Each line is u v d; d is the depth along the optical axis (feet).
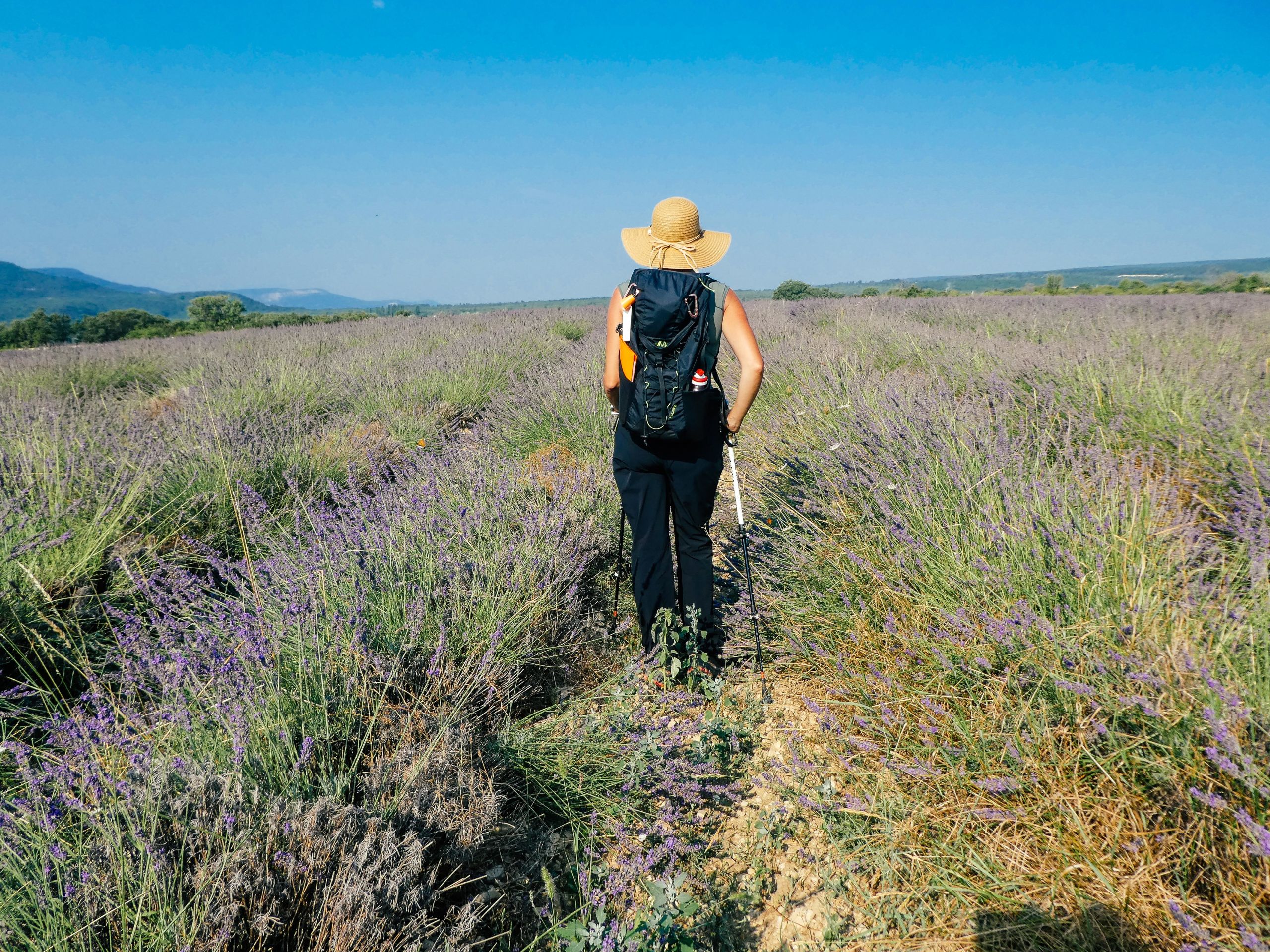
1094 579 6.94
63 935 4.34
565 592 10.62
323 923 4.79
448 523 11.44
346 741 6.57
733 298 8.30
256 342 49.24
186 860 4.87
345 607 8.32
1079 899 5.15
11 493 11.59
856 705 7.31
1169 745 5.48
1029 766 5.92
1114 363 15.33
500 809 6.52
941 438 10.82
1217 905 4.81
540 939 5.74
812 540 10.12
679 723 8.21
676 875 6.12
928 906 5.59
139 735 6.21
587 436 18.95
